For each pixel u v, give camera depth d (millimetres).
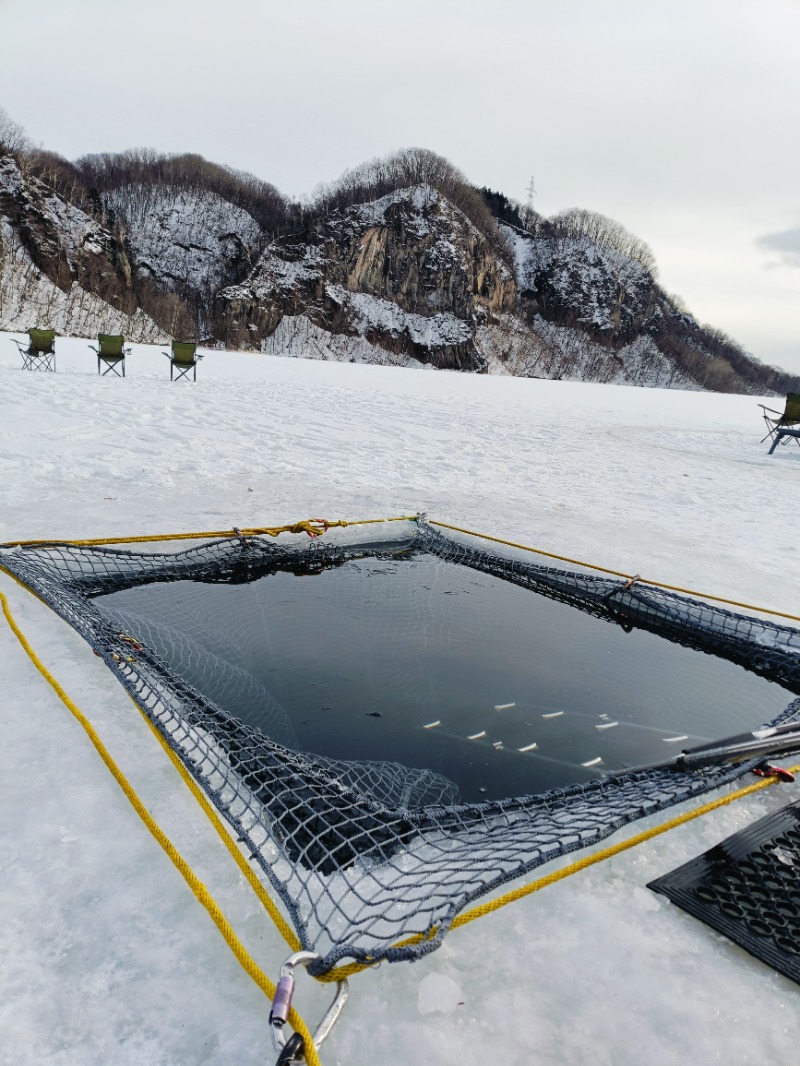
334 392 12719
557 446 8406
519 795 1810
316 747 1966
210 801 1543
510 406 13695
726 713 2344
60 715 1869
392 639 2758
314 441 6953
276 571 3492
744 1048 1062
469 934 1252
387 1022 1067
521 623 3012
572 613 3207
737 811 1655
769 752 1775
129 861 1369
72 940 1184
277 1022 931
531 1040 1055
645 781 1698
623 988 1154
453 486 5539
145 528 3695
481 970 1174
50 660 2152
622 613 3209
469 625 2947
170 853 1328
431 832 1506
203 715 1882
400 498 4965
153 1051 1008
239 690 2227
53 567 2967
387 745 2008
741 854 1474
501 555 3820
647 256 93750
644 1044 1061
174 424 7094
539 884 1289
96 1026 1039
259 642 2639
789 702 2461
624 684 2498
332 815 1521
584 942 1244
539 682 2467
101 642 2188
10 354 14664
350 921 1130
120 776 1579
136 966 1143
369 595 3234
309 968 1056
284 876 1338
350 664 2510
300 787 1582
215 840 1434
